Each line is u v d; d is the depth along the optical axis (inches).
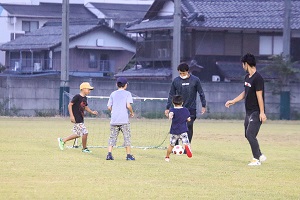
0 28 5561.0
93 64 4970.5
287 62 3250.5
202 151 1417.3
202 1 4207.7
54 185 879.7
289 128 2386.8
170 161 1200.2
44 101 3107.8
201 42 4018.2
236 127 2378.2
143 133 1961.1
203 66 4018.2
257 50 4077.3
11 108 3053.6
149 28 4133.9
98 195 811.4
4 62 5477.4
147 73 4119.1
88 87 1341.0
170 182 932.6
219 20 4018.2
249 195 839.7
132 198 797.2
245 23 4030.5
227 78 3922.2
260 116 1160.2
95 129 2106.3
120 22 5561.0
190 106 1348.4
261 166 1147.9
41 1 5841.5
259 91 1158.3
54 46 4788.4
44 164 1104.8
